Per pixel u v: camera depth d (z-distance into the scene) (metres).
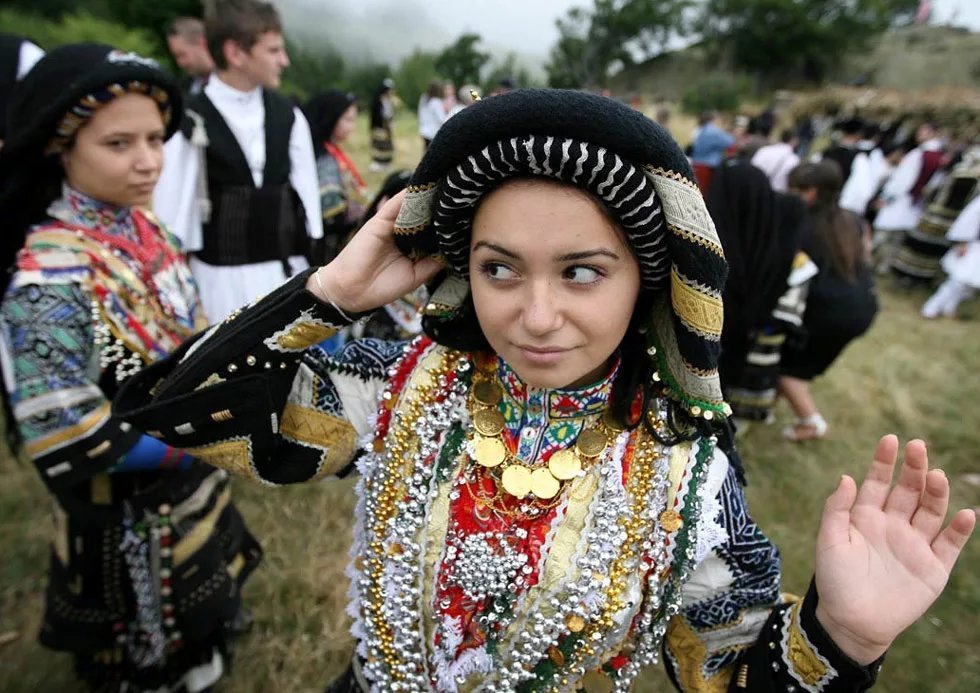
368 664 0.94
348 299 0.86
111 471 1.24
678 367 0.79
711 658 0.91
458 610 0.85
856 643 0.74
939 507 0.74
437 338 0.89
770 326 2.58
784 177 5.60
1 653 1.96
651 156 0.62
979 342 4.64
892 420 3.58
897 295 5.77
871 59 34.59
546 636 0.82
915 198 6.13
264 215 2.31
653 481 0.83
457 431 0.89
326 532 2.49
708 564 0.85
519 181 0.66
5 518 2.43
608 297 0.71
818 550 0.77
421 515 0.87
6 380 1.26
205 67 3.54
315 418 0.97
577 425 0.86
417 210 0.76
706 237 0.66
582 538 0.82
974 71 30.42
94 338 1.24
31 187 1.25
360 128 13.02
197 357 0.89
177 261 1.51
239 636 2.05
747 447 3.20
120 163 1.26
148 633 1.47
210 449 0.92
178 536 1.46
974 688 2.05
